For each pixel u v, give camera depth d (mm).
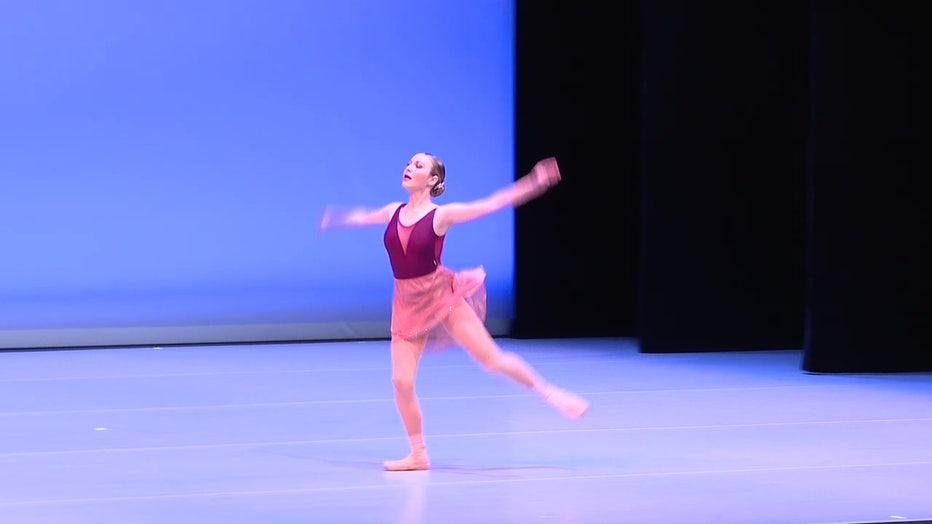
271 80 29531
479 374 25344
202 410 21344
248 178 29719
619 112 31219
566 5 30625
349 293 30719
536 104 30719
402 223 16609
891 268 25531
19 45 28172
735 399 22484
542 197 31156
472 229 31219
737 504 14828
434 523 13875
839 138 25094
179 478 16234
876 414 21000
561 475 16375
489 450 18047
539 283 31297
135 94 28859
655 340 28703
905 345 25703
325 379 24781
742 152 28703
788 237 29172
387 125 30203
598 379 24891
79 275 29125
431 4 30266
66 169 28766
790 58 28656
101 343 29359
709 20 28219
